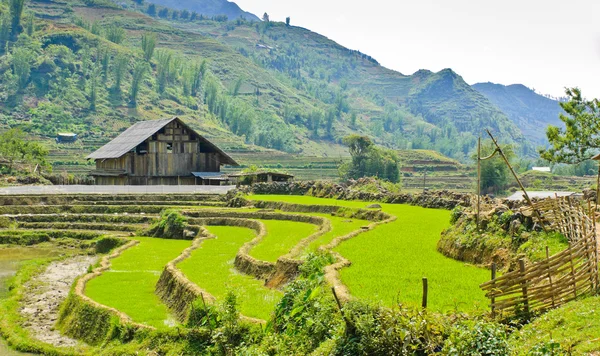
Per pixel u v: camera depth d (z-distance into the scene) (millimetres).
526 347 17125
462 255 31922
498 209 32750
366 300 20797
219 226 58312
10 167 94250
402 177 158375
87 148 182625
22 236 59219
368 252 33906
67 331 32000
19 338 31016
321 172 166125
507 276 20000
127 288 36844
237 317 25328
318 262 24828
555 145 56781
